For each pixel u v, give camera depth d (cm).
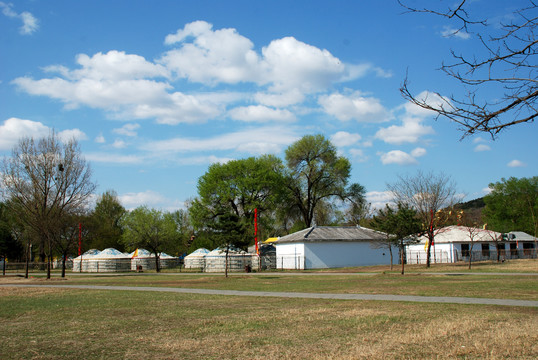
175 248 8600
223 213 4247
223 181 6906
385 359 936
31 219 4559
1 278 4456
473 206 12494
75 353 1043
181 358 987
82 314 1656
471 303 1766
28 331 1323
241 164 7025
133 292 2547
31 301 2111
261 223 7194
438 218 4959
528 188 8606
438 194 4894
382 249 6022
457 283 2720
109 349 1079
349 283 2959
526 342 1049
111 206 10156
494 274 3456
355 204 7406
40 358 1001
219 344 1113
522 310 1558
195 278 4075
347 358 947
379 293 2222
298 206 7519
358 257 5853
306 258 5588
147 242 6397
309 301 1955
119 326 1386
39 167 4762
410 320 1384
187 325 1384
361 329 1259
